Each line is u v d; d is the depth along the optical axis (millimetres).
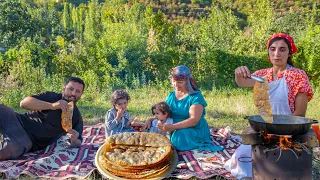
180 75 5262
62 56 14047
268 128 3580
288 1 45062
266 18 17938
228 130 6352
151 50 15727
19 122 5223
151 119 5645
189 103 5266
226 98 11180
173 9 52875
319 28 14391
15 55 13492
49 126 5215
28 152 5277
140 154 4539
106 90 11758
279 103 4422
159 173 4352
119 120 5469
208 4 54531
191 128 5285
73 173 4551
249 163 4355
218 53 14094
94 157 5082
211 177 4449
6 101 10320
